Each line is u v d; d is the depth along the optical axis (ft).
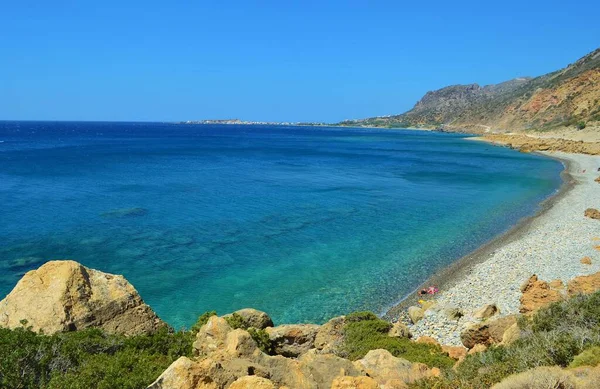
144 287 81.87
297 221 131.03
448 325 67.56
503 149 422.41
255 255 100.63
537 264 92.79
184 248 104.06
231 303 76.79
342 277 89.04
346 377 31.60
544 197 170.40
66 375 32.94
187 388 27.48
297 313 73.92
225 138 614.34
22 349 34.40
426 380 35.68
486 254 101.86
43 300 44.24
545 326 43.57
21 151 336.49
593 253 98.22
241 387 27.40
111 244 105.09
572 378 27.86
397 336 55.42
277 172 243.81
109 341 40.29
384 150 420.36
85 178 203.92
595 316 40.73
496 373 33.76
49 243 103.96
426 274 90.84
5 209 135.95
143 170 239.71
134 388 31.42
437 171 256.93
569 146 351.67
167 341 42.45
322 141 569.23
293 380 32.89
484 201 164.14
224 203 154.61
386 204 157.48
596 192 175.32
